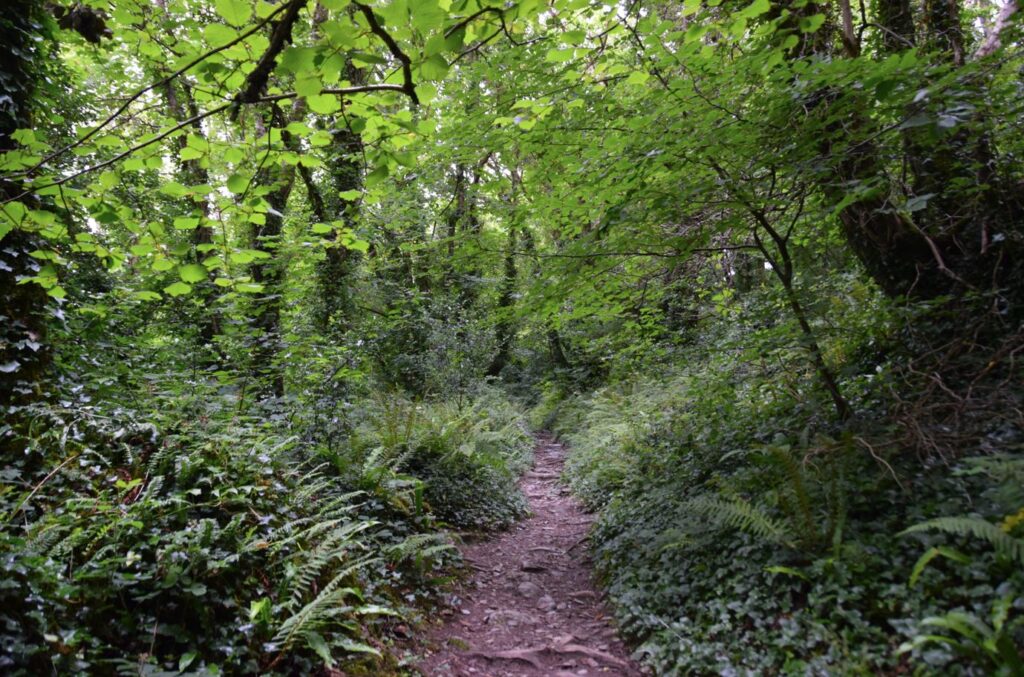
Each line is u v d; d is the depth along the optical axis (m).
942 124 2.84
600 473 8.27
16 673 2.25
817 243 6.16
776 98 3.83
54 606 2.60
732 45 4.39
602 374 15.00
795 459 4.45
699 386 6.47
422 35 2.01
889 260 5.34
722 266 8.33
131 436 4.38
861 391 5.18
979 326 4.49
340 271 9.88
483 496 7.67
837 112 3.88
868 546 3.57
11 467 3.56
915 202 3.32
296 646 3.28
